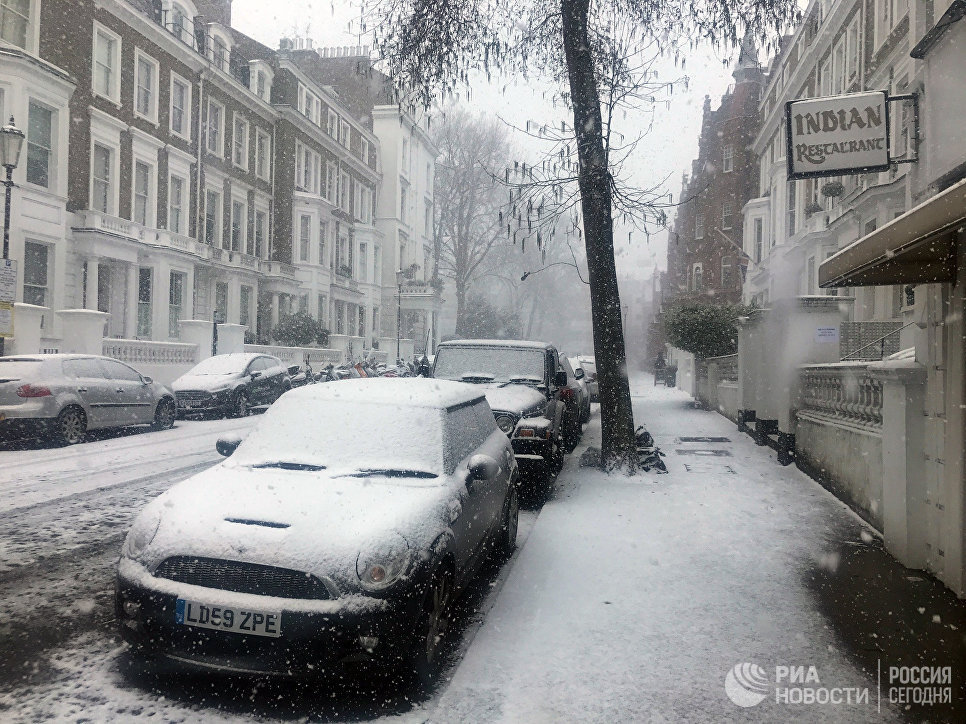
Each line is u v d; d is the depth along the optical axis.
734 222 47.16
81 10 21.83
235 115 32.47
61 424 11.77
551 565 5.49
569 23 9.23
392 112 52.34
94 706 3.26
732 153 47.44
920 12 11.27
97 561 5.53
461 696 3.38
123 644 3.97
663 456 10.93
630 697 3.39
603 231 9.32
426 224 60.28
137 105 25.23
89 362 12.98
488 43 9.55
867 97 8.49
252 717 3.21
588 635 4.12
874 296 17.91
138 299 24.67
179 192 28.12
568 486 8.66
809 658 3.84
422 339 53.06
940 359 5.09
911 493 5.41
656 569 5.39
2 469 9.65
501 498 5.67
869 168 8.48
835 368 8.07
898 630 4.21
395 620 3.43
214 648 3.38
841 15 21.94
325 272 39.62
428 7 9.30
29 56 18.89
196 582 3.47
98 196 23.22
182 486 4.23
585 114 9.21
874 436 6.61
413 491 4.16
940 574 5.08
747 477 9.24
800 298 10.35
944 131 7.57
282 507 3.80
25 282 19.56
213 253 29.83
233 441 5.19
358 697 3.43
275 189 36.72
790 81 28.95
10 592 4.80
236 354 18.98
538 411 8.62
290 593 3.39
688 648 3.95
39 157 19.95
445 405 5.04
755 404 13.98
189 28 30.34
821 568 5.43
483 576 5.45
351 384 5.46
